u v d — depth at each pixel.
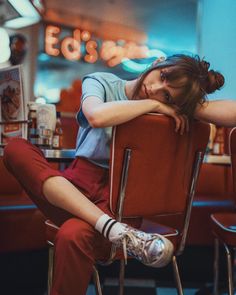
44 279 2.05
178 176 1.13
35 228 1.85
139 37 5.79
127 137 1.01
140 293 1.95
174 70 1.07
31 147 1.09
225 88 3.10
